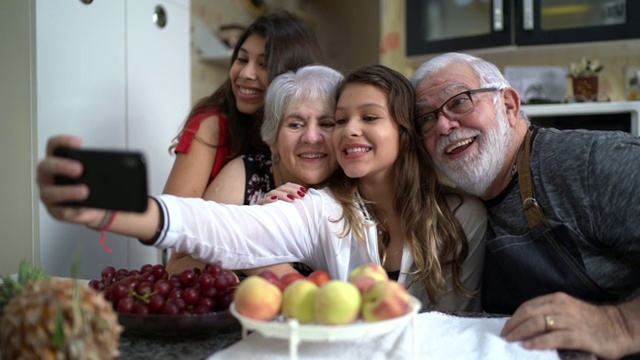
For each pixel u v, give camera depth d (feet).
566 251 3.45
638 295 3.04
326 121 4.15
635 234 3.20
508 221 3.74
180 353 2.49
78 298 1.90
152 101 6.05
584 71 8.21
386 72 3.88
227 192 4.66
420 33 8.71
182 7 6.55
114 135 5.50
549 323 2.63
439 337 2.65
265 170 4.82
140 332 2.73
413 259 3.90
